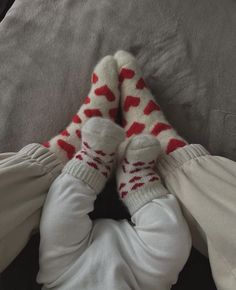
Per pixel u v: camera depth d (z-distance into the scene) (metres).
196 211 0.44
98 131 0.47
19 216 0.43
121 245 0.44
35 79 0.58
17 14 0.62
